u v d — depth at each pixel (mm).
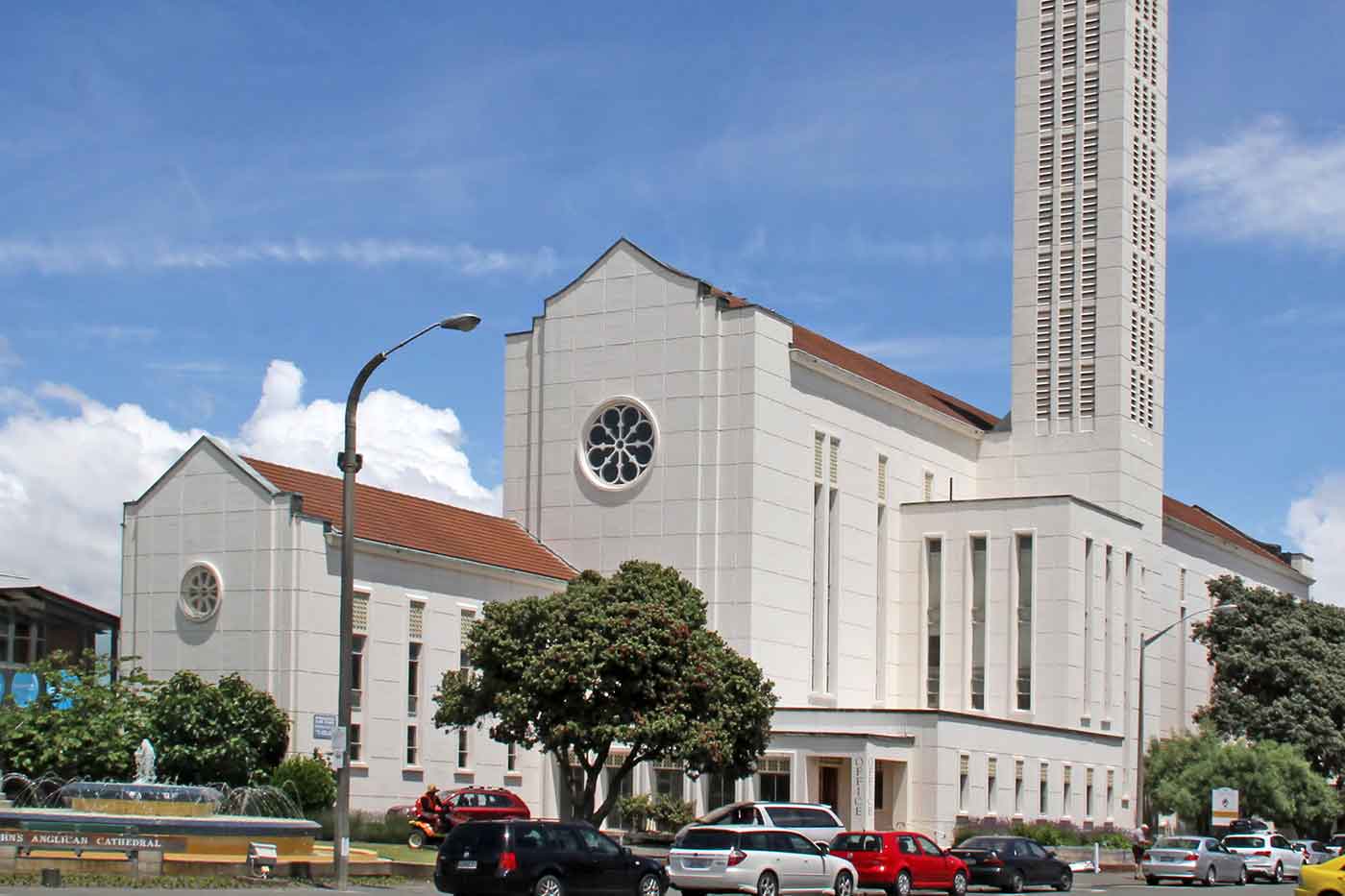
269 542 57031
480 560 64125
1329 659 93250
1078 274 89500
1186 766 85500
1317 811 84312
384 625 59125
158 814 42812
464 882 35688
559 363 74562
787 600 70750
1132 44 90500
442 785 60719
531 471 74375
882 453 79688
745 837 42062
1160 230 93250
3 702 56219
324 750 56000
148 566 59219
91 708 54312
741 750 53531
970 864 53469
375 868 44312
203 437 59000
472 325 37438
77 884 36562
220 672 57094
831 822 51781
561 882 36031
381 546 59031
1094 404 88188
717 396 70438
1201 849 61781
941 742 65562
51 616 70812
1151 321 91812
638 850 59219
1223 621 96500
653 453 71250
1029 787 72875
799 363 72875
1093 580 81188
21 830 38625
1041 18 92250
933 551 80875
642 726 49719
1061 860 55469
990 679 78812
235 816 44094
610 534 71812
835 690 74000
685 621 52281
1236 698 93312
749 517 68938
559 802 66250
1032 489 88750
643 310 72750
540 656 50781
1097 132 89938
